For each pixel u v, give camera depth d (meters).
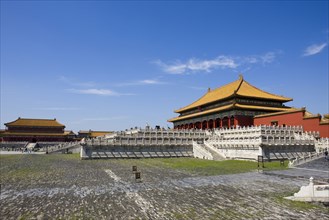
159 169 51.03
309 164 51.72
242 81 115.38
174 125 138.38
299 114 78.62
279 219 21.05
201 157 75.38
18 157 83.62
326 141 64.62
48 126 159.00
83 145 72.31
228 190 31.55
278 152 62.69
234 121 94.44
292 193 29.58
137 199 27.61
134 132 82.12
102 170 49.97
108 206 25.00
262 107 96.69
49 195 29.38
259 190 31.33
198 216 22.02
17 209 24.06
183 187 33.59
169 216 22.05
